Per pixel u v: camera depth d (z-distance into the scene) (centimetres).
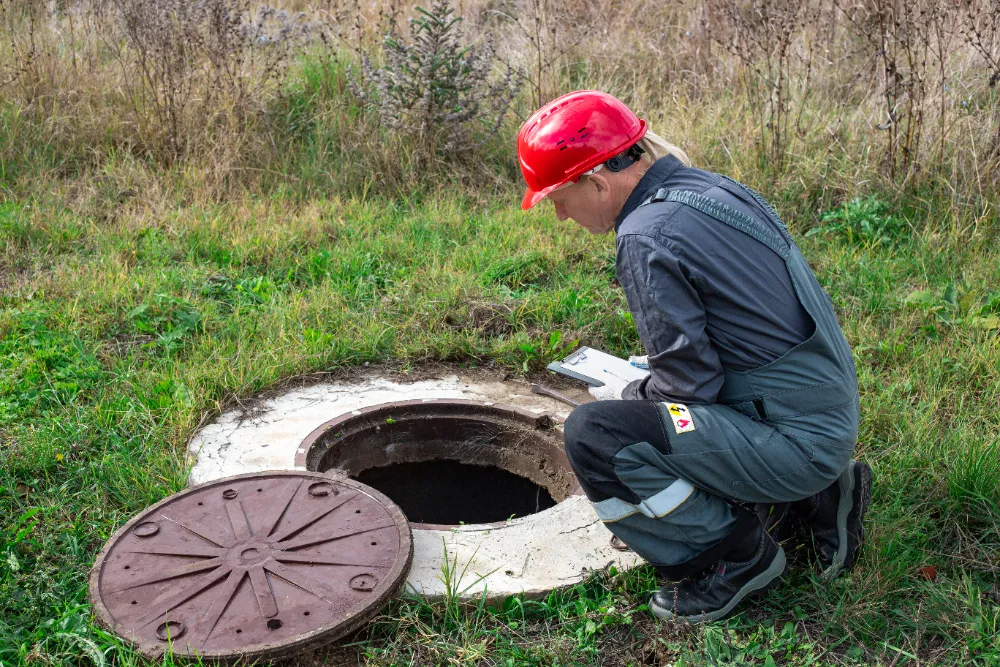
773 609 272
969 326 431
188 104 645
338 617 247
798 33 706
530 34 772
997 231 527
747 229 241
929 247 511
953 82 587
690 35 766
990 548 296
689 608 263
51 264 495
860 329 430
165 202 574
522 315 452
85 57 698
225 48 658
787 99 617
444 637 262
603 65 753
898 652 255
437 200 605
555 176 251
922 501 314
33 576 274
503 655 258
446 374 411
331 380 402
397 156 632
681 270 235
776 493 251
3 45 689
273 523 281
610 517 256
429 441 381
